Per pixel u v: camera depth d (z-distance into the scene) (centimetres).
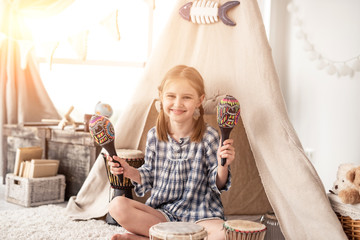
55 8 321
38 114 347
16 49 332
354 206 159
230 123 143
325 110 291
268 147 176
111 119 595
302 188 165
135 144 214
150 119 217
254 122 181
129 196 204
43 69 399
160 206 163
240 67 190
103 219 214
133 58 636
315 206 161
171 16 206
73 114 511
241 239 121
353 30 268
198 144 164
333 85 284
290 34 332
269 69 182
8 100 326
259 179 238
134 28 636
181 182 161
